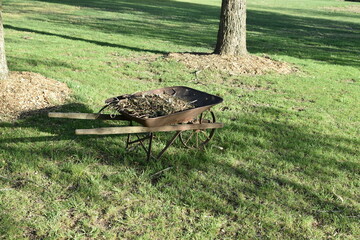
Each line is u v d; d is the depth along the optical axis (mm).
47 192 4105
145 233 3549
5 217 3646
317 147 5664
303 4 46719
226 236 3600
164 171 4691
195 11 30266
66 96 7242
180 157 5066
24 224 3576
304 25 26156
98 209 3898
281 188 4469
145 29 18922
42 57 10977
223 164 5012
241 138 5852
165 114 4715
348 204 4211
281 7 41062
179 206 4004
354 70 12070
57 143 5336
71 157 4969
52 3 28719
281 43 17438
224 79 9719
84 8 26859
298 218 3902
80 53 12047
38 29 16578
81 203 3941
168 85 8844
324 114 7293
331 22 29344
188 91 5617
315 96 8547
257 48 15461
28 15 21250
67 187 4246
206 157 5129
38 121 6109
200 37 17656
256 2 46344
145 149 5000
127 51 12875
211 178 4641
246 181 4609
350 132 6379
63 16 21875
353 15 36688
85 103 7059
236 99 8039
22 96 6707
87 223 3645
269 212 3938
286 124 6648
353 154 5535
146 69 10359
